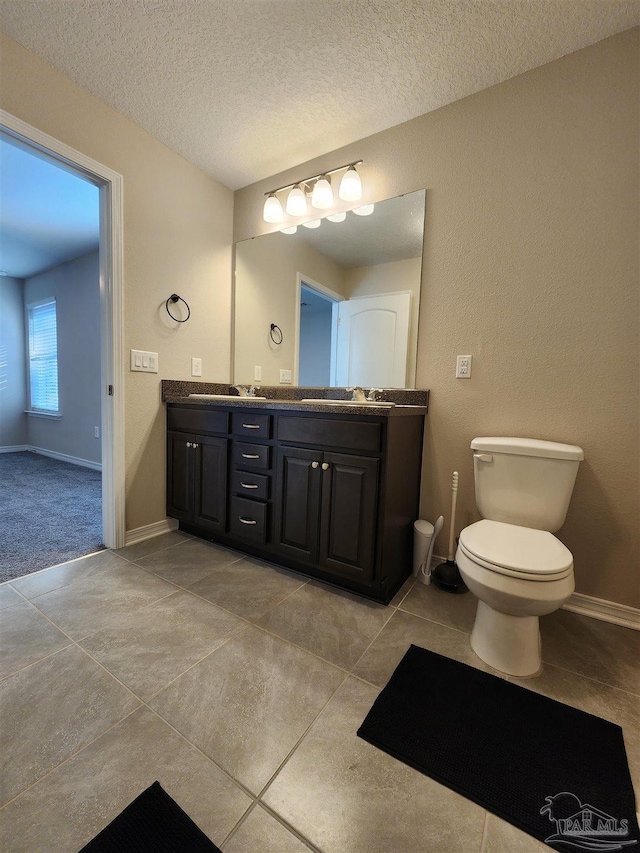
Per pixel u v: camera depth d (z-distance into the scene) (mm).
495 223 1714
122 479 2053
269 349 2494
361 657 1251
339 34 1440
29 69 1558
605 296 1506
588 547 1582
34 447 5047
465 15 1351
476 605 1597
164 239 2172
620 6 1313
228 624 1409
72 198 2820
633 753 938
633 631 1468
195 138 2076
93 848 708
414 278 1943
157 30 1440
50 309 4656
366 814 789
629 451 1493
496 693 1116
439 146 1835
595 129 1495
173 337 2268
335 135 2035
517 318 1685
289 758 900
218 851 713
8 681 1103
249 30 1434
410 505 1834
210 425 2053
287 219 2367
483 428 1792
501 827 773
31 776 836
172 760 885
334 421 1610
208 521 2094
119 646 1270
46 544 2092
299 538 1744
